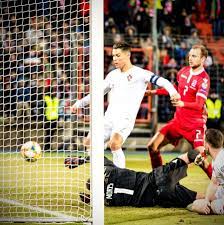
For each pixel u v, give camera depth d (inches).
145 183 476.1
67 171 658.2
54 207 474.9
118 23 1192.2
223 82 1090.1
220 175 460.4
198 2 1194.6
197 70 639.8
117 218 430.6
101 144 407.8
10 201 501.0
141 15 1188.5
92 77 410.6
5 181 569.9
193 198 470.0
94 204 405.4
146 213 450.0
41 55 997.2
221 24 1176.2
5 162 730.8
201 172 684.1
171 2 1171.9
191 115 635.5
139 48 1112.8
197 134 636.7
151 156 650.2
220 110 1029.2
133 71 601.6
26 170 669.9
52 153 871.7
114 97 603.8
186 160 480.7
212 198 453.1
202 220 426.9
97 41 410.3
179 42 1136.2
